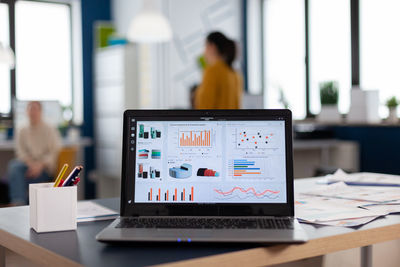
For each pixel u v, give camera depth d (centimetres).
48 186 123
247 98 473
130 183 126
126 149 128
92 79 669
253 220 119
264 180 126
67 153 495
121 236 102
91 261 92
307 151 508
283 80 648
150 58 612
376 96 466
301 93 613
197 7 646
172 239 100
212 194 125
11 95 618
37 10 635
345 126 520
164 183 126
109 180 646
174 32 627
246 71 693
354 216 126
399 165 458
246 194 125
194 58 646
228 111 130
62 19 654
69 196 120
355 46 523
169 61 624
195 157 128
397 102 450
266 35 684
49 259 100
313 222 121
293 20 629
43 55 640
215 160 127
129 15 639
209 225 113
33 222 121
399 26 471
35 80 636
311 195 162
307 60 600
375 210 134
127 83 594
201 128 129
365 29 514
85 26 664
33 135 483
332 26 561
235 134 129
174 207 124
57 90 652
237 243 102
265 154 128
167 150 128
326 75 571
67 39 658
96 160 664
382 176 205
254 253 99
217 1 665
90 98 667
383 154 476
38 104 486
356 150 502
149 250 99
